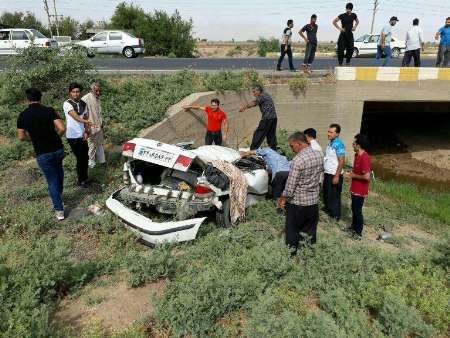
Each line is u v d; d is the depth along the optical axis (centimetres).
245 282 446
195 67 1583
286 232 550
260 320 388
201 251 545
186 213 570
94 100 748
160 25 3659
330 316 409
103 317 421
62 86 996
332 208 755
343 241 630
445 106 1748
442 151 1727
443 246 568
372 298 444
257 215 686
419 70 1332
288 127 1319
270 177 764
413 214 923
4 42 1959
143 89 1101
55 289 463
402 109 1742
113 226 603
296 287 470
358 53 2553
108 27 4319
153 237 550
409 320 392
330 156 727
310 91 1301
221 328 402
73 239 577
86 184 734
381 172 1516
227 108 1160
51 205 668
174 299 436
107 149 860
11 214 615
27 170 759
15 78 996
